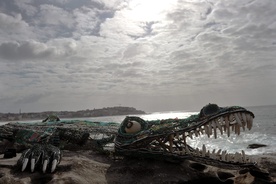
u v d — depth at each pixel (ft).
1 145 19.33
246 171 14.73
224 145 59.16
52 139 17.07
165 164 14.80
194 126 13.78
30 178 11.98
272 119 172.35
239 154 13.97
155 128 14.58
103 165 14.90
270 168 15.60
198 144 61.87
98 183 12.46
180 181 13.39
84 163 14.52
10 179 11.57
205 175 14.16
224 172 14.74
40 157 13.46
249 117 13.05
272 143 59.88
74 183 11.66
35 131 17.39
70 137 18.63
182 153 14.12
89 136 19.15
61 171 12.91
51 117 22.81
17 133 18.11
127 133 15.37
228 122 13.10
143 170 14.08
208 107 13.69
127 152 15.10
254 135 81.66
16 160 15.11
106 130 18.24
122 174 13.75
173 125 14.35
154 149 14.64
